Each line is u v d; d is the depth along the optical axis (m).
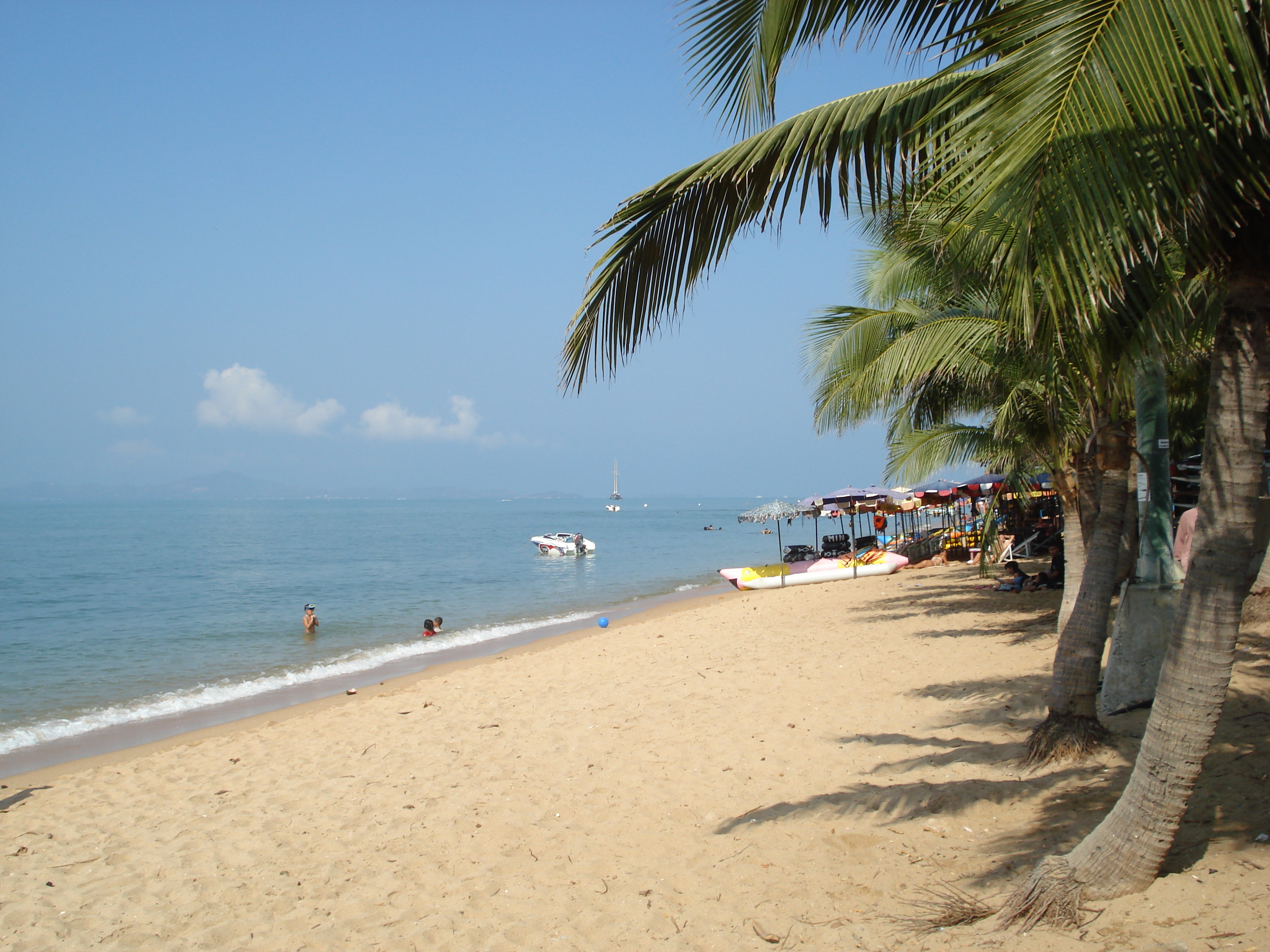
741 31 4.24
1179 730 3.30
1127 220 2.39
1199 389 13.60
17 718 12.44
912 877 4.28
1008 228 2.62
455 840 5.76
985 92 2.62
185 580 36.78
